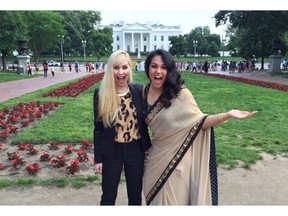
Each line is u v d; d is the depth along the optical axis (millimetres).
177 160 2863
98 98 2918
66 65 62188
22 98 12898
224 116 2752
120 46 98062
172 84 2764
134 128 2955
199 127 2820
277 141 6605
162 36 100000
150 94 2922
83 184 4457
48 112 9953
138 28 96750
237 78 23297
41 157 5477
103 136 2961
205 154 2867
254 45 38688
